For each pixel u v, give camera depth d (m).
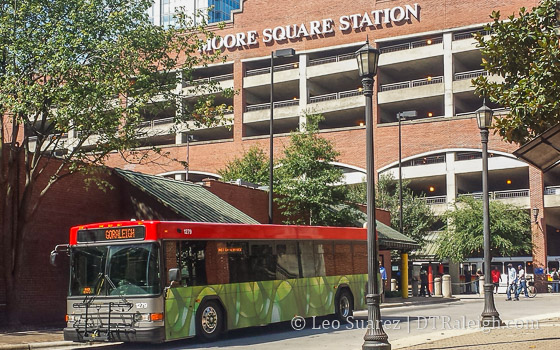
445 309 31.50
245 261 19.00
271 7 75.88
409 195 59.69
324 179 34.16
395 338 18.28
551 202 59.62
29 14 21.00
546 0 13.38
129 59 22.28
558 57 12.30
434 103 70.38
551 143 12.43
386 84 72.88
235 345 17.17
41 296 22.56
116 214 26.00
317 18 73.69
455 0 67.69
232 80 76.62
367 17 71.19
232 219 27.80
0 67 21.19
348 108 70.62
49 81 20.33
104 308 16.59
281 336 19.27
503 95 13.27
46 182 23.28
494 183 71.38
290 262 20.61
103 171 24.12
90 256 17.11
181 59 74.94
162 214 25.50
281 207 34.16
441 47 67.62
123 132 21.77
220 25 25.69
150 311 16.14
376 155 67.62
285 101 74.44
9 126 44.50
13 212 21.61
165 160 74.88
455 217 55.56
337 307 22.22
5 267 21.19
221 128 76.12
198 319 17.30
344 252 22.98
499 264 60.81
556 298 42.94
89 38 21.20
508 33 13.52
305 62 73.75
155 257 16.45
